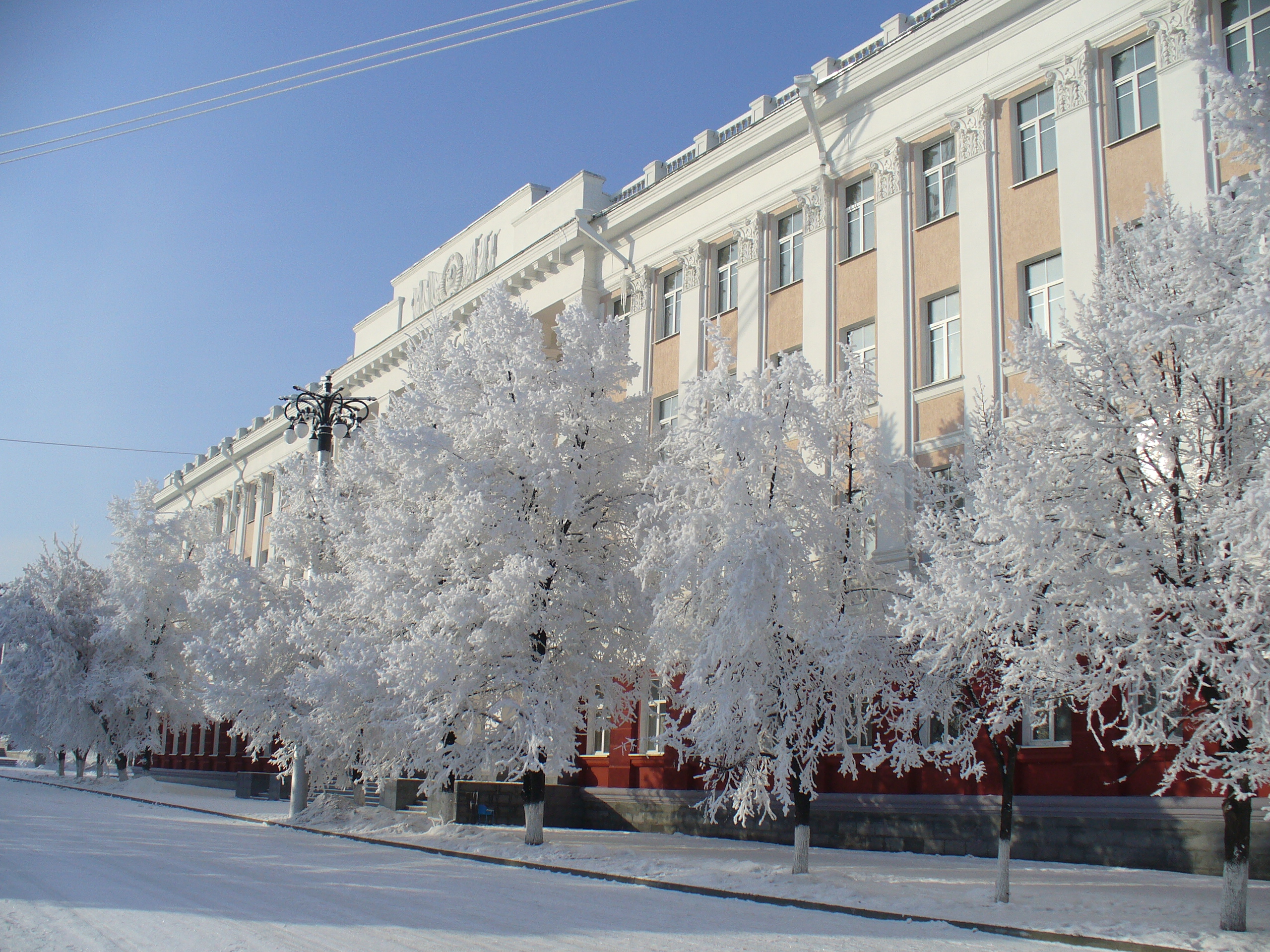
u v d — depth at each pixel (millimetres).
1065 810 17156
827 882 13898
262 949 8695
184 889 12578
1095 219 18891
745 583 14703
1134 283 12656
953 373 21406
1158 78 18297
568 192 32938
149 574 42906
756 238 26266
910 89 22844
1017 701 13648
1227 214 11062
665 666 17344
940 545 12742
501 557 19438
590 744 28062
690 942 9633
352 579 22828
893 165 22953
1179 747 14500
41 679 43031
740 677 15133
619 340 20891
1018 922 10906
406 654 18141
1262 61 17031
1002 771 12727
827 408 16906
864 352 23359
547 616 18828
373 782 29531
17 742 45031
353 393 44250
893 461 17203
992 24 21281
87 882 12984
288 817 26453
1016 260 20312
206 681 31781
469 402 21156
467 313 36562
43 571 45125
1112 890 13336
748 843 21672
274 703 23812
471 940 9422
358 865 16297
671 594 16766
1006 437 13742
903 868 16281
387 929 9883
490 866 16938
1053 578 11547
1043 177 20078
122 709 41625
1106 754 16844
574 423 20219
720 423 16062
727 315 27062
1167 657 11195
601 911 11664
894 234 22719
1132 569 11391
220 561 27266
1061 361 12664
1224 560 10484
